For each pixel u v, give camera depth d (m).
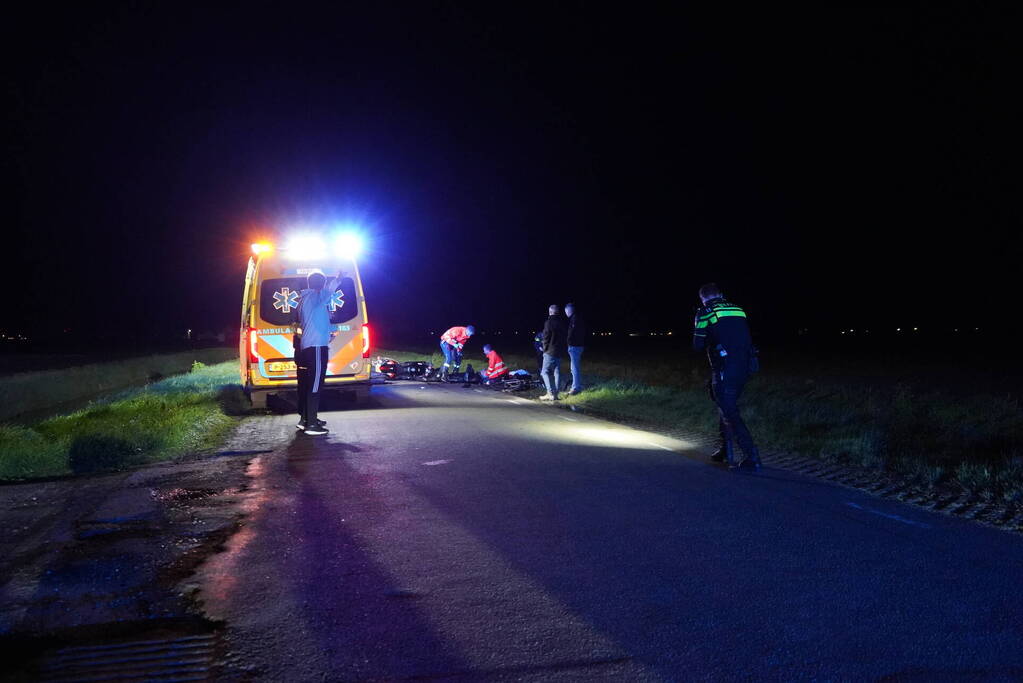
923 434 10.06
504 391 17.66
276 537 5.61
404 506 6.50
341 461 8.48
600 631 3.99
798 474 7.96
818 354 34.84
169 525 5.90
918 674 3.52
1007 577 4.80
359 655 3.72
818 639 3.89
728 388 8.13
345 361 13.70
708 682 3.46
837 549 5.36
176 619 4.15
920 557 5.19
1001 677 3.49
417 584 4.67
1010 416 11.05
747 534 5.72
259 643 3.86
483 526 5.91
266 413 13.43
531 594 4.51
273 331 13.18
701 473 7.91
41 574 4.81
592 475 7.76
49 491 7.06
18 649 3.81
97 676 3.52
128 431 9.91
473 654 3.73
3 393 20.73
